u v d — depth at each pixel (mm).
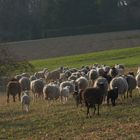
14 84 37062
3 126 26750
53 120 27188
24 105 31906
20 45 99500
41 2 154625
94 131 23719
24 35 133500
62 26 138625
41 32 132500
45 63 76750
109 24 131000
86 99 27281
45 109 31359
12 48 96562
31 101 35750
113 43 96188
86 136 22719
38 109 31688
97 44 96250
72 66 68438
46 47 96375
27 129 25469
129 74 37875
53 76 48750
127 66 61312
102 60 74500
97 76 42562
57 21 139500
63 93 33906
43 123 26672
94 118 26859
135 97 33406
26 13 154750
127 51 82000
